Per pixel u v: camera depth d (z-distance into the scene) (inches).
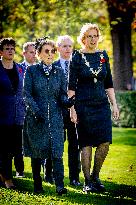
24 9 1381.6
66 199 474.0
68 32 1395.2
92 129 510.6
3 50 533.0
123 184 556.4
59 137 487.8
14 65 551.8
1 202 463.8
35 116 475.5
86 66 512.4
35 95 492.4
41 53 494.0
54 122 486.6
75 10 1318.9
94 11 1539.1
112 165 689.6
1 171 533.3
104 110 515.8
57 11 1365.7
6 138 532.7
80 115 513.0
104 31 1267.2
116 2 1387.8
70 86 518.0
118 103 1445.6
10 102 531.2
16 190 522.6
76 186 547.8
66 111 546.6
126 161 725.3
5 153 534.0
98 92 513.0
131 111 1419.8
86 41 516.4
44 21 1435.8
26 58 626.2
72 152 553.0
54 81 490.9
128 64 1567.4
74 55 521.0
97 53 521.3
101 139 511.5
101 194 501.4
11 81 542.6
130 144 935.0
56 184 493.0
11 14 1406.3
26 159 786.8
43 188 531.2
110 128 519.2
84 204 452.4
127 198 482.6
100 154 522.3
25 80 490.9
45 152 486.6
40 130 486.3
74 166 554.6
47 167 569.6
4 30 1430.9
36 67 494.9
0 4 1381.6
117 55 1563.7
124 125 1440.7
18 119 571.8
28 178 604.4
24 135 499.2
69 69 520.1
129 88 1561.3
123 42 1555.1
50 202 460.4
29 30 1482.5
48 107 487.2
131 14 1449.3
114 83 1581.0
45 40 497.0
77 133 519.8
